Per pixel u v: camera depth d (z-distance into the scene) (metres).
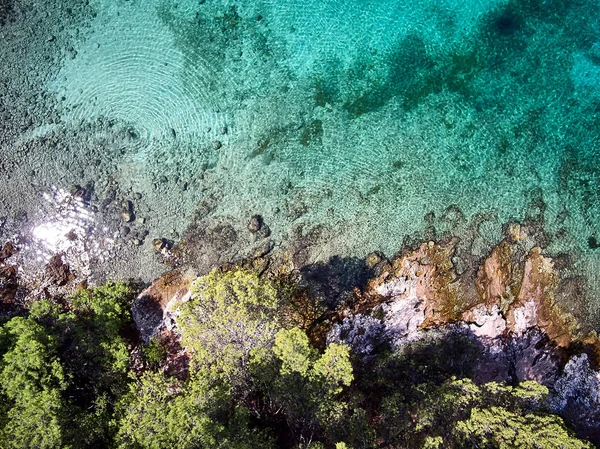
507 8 30.84
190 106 30.19
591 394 25.36
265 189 29.53
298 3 31.19
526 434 18.59
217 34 30.86
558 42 30.34
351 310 27.20
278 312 23.67
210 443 18.58
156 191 29.61
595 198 28.50
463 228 28.48
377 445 21.03
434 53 30.56
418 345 25.75
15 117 29.92
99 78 30.36
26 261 29.17
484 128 29.59
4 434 20.14
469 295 27.56
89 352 22.86
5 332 22.59
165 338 27.16
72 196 29.45
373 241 28.69
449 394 21.03
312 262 28.72
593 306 27.34
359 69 30.56
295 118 30.08
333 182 29.41
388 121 29.94
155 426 20.05
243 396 21.94
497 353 26.27
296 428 21.64
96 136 29.88
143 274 29.11
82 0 30.88
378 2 31.05
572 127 29.47
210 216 29.44
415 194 29.05
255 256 28.89
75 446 20.58
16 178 29.59
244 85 30.45
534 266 27.81
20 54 30.48
